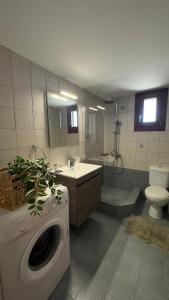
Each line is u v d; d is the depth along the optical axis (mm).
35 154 1705
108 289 1225
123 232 1906
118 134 3051
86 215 1881
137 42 1290
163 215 2270
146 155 2818
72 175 1710
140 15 997
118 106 2996
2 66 1324
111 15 999
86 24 1075
